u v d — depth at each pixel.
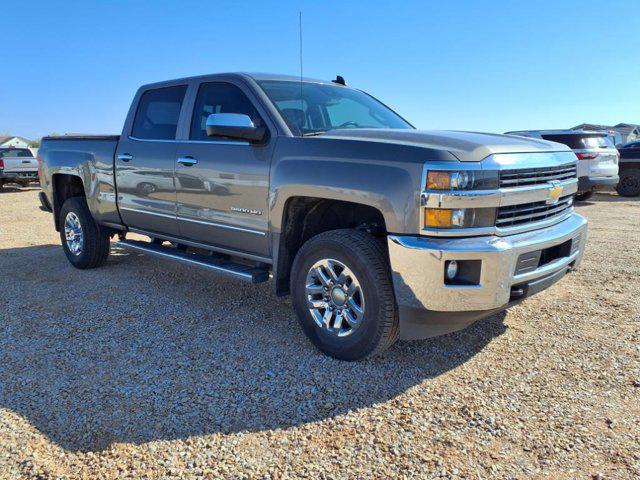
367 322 3.26
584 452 2.49
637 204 12.85
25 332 4.06
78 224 5.99
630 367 3.35
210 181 4.18
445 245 2.93
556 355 3.54
